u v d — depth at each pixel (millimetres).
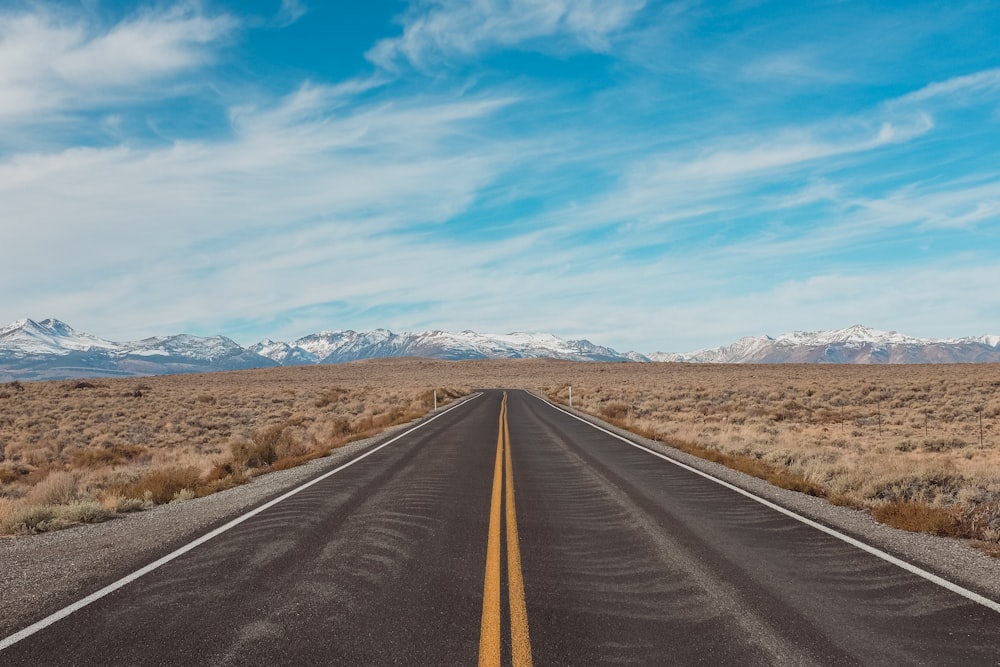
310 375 117125
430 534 7969
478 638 4688
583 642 4625
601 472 13281
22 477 17812
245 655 4402
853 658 4375
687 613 5223
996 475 11539
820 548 7285
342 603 5434
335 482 12281
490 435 21750
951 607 5371
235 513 9438
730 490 11141
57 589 5906
